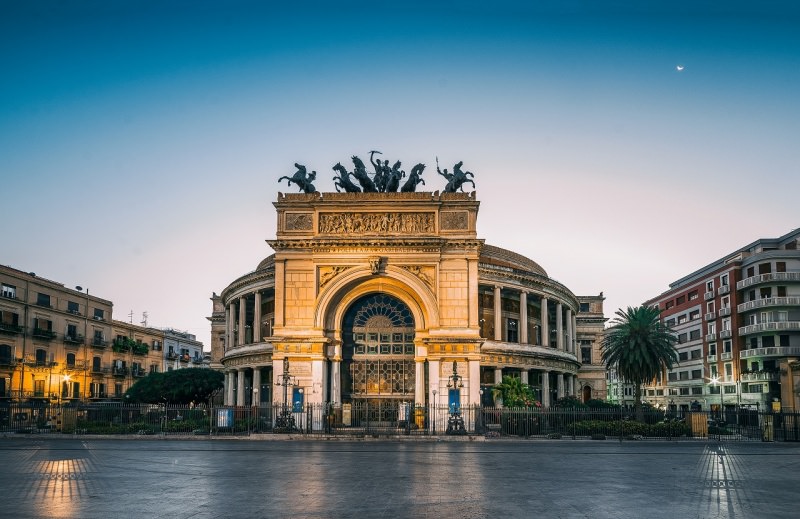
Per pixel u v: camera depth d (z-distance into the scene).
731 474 32.78
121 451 44.75
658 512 22.08
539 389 89.94
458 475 31.67
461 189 69.12
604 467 35.66
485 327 82.75
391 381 68.56
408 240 65.12
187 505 23.08
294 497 24.84
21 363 98.06
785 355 98.25
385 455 42.09
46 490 26.64
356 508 22.58
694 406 101.38
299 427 61.94
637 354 70.81
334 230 66.75
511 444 52.47
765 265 102.25
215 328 119.50
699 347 119.50
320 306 65.44
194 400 89.19
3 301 96.56
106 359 118.38
